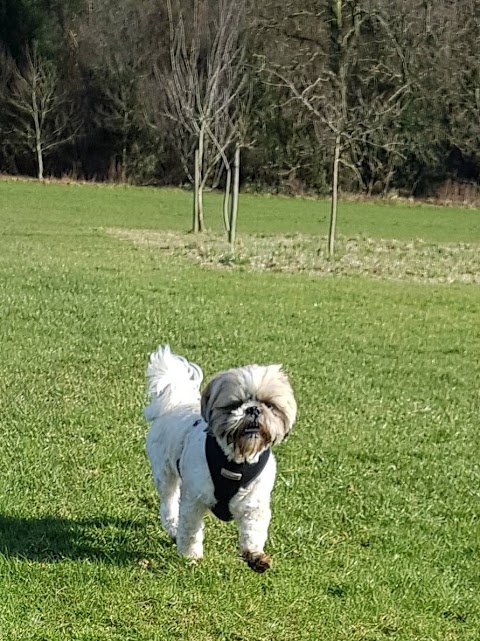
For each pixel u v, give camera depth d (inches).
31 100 2293.3
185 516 238.7
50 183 2130.9
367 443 364.8
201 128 1294.3
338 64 1707.7
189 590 232.1
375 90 2076.8
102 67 2297.0
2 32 2315.5
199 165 1280.8
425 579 247.6
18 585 228.2
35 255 903.7
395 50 2086.6
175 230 1306.6
